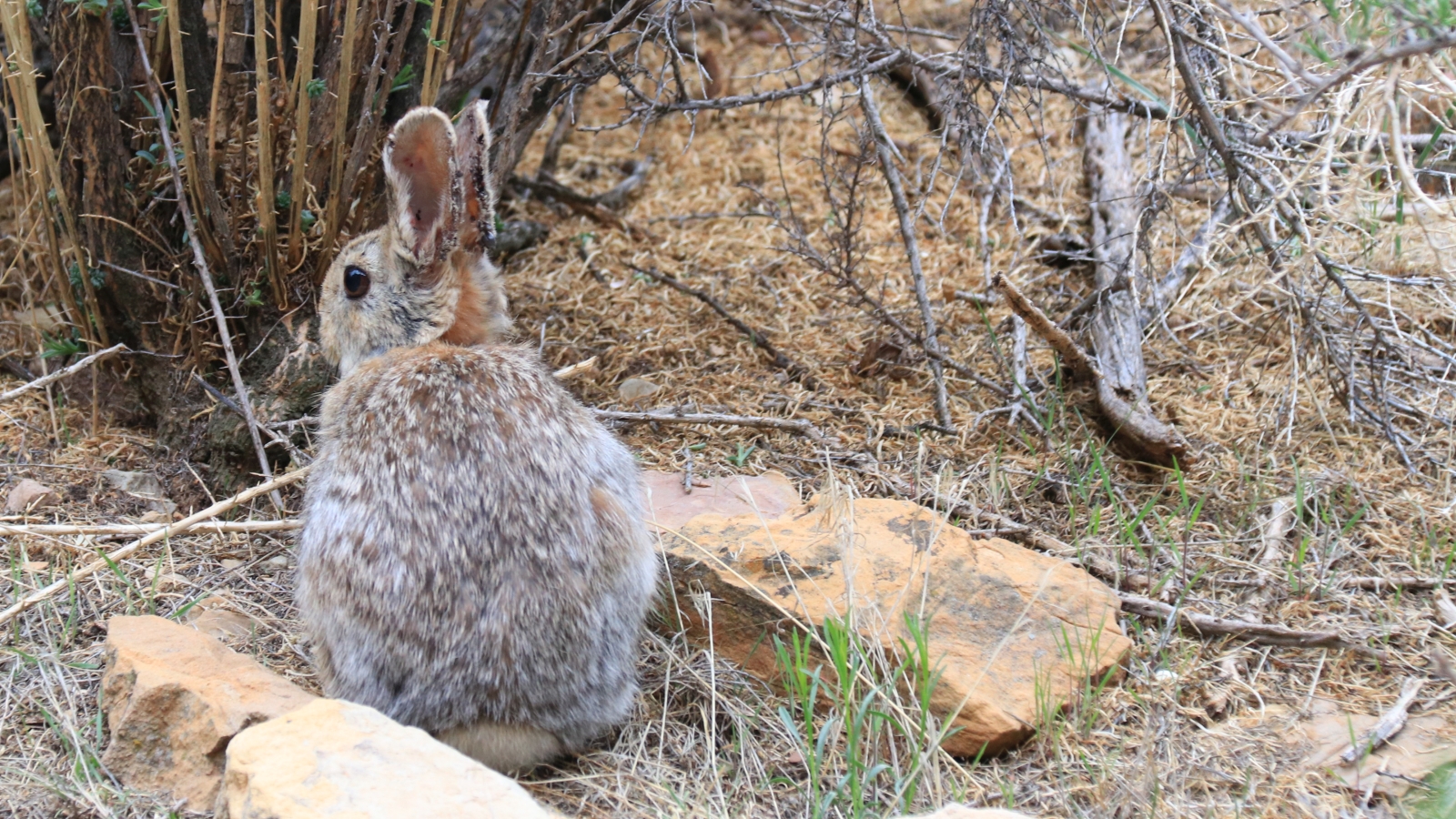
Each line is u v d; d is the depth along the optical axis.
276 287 4.91
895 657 3.73
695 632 4.09
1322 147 4.02
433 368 3.62
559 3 5.12
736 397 5.62
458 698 3.32
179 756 3.35
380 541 3.32
